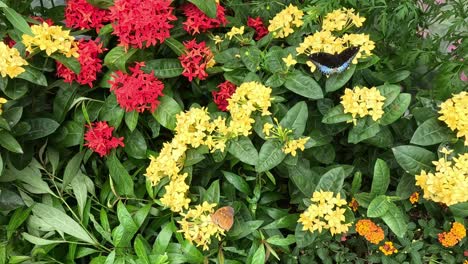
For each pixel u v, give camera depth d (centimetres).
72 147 105
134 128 94
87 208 99
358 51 84
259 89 85
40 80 89
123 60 93
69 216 99
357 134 84
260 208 95
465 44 100
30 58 92
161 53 103
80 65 93
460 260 88
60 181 104
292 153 83
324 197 80
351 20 95
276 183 100
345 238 90
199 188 92
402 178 86
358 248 90
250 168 92
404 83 109
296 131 84
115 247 91
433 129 83
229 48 100
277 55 92
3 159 93
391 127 94
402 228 81
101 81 99
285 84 89
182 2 101
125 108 95
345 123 90
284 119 85
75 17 100
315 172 91
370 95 82
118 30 92
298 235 84
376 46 111
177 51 97
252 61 93
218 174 98
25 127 90
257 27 106
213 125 87
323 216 80
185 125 87
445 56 106
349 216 82
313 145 85
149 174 90
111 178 98
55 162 101
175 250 91
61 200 101
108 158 98
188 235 84
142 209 93
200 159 88
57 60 91
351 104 83
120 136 100
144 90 90
